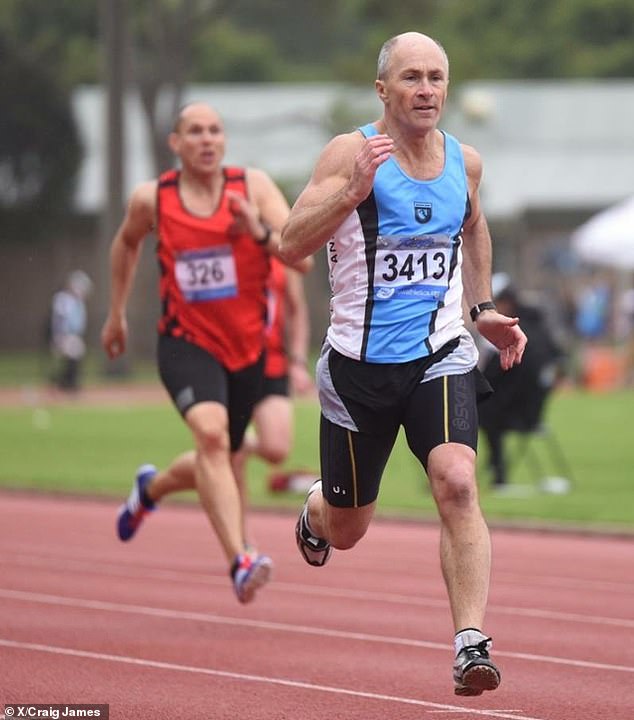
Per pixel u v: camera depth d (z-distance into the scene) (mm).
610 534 33656
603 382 95188
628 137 151250
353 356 16422
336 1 146250
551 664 19672
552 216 137375
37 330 144000
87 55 156250
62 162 140375
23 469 48875
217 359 23500
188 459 25203
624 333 101562
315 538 18312
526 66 182375
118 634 21625
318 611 23781
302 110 154250
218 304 23438
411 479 46750
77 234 143500
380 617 23281
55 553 30516
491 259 17406
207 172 23531
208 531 34438
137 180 149250
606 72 180750
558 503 39281
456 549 15562
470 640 15016
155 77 127125
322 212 15820
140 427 67125
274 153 150125
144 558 29844
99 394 92500
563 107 155250
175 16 132500
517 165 147000
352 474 16750
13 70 138250
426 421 16172
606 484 44125
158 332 23844
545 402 41969
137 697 17578
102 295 109375
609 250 84000
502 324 16984
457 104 131250
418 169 16406
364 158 15461
